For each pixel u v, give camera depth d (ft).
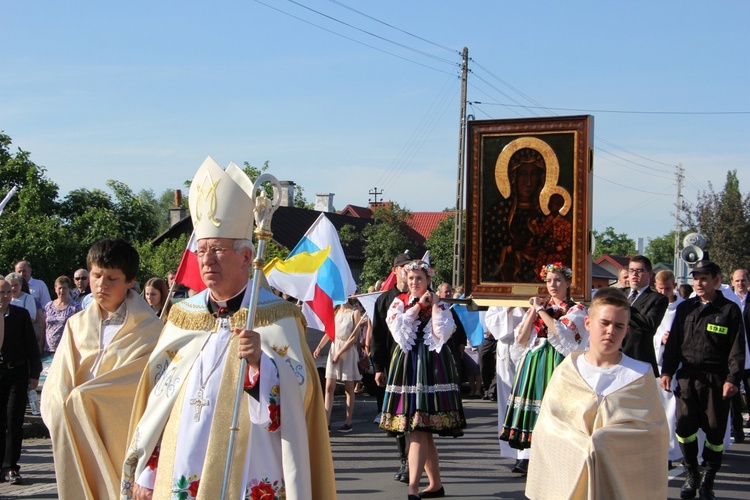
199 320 12.50
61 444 16.11
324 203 149.38
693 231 129.80
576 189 31.81
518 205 32.55
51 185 86.28
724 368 24.50
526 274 32.30
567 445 15.76
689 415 24.79
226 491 11.39
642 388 15.97
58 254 65.57
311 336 43.14
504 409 29.66
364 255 125.59
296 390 11.75
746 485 26.53
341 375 37.01
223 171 12.41
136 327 16.80
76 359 16.83
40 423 35.99
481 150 33.04
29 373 26.37
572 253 31.76
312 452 12.31
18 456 25.82
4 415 26.20
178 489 11.62
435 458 24.25
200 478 11.62
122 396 16.20
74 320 17.13
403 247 113.70
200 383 12.01
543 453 16.25
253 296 11.84
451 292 44.14
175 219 109.60
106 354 16.52
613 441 15.43
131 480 12.44
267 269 32.71
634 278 28.30
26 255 63.21
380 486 25.90
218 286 12.38
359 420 40.04
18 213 67.51
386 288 37.60
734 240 125.29
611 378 16.14
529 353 26.03
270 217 12.33
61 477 16.10
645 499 15.64
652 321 27.17
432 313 23.77
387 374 24.29
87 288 39.75
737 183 136.98
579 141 31.81
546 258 32.09
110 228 75.92
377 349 26.25
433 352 23.57
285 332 12.21
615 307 16.07
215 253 12.33
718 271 24.86
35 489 25.08
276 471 11.82
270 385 11.60
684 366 25.11
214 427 11.69
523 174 32.50
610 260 183.11
